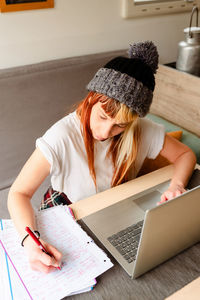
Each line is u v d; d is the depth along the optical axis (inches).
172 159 47.9
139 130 44.6
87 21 74.5
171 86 73.2
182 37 93.7
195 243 33.4
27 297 26.4
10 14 63.6
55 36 71.6
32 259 29.2
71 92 71.6
